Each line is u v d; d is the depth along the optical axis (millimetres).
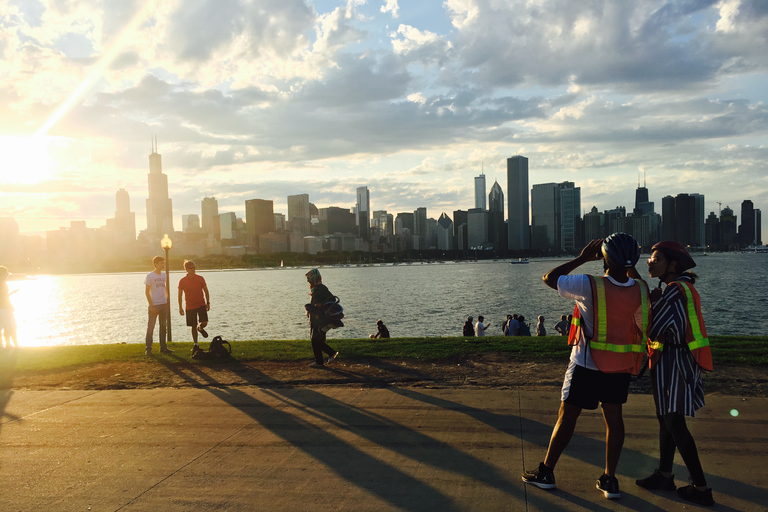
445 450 4863
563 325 19656
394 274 184875
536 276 136125
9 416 6340
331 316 8742
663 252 4016
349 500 3887
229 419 6027
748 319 41156
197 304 9977
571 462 4512
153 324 10773
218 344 9867
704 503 3678
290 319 50625
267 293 97625
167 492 4121
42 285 185000
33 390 7781
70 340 42219
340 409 6312
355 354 9695
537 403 6316
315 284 8969
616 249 3725
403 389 7195
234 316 54125
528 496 3879
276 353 10141
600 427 5398
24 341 42188
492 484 4102
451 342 10648
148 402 6883
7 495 4125
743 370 7637
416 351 9805
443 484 4125
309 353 10062
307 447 5051
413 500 3857
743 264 194000
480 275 152625
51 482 4367
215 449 5055
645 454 4656
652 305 3846
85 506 3914
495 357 9102
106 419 6145
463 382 7492
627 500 3791
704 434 5066
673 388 3729
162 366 9359
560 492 3934
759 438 4938
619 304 3695
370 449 4945
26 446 5262
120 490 4180
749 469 4262
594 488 3990
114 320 57000
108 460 4836
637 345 3744
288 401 6750
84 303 87562
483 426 5527
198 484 4254
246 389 7488
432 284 108250
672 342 3758
